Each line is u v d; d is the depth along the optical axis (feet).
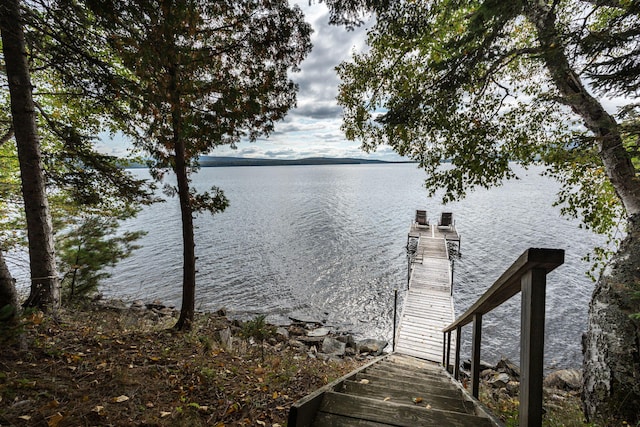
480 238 120.57
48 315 17.07
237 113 18.47
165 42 15.48
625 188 19.04
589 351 16.12
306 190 340.18
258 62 19.66
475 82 21.59
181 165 20.54
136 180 23.80
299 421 6.06
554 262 4.73
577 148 19.34
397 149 24.82
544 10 17.42
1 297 11.57
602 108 18.75
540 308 5.08
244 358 18.30
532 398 5.07
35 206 18.22
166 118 18.44
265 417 10.87
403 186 376.89
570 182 24.21
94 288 33.76
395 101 23.59
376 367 18.19
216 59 19.16
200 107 18.89
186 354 15.53
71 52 17.02
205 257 99.91
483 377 31.73
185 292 21.34
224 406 11.05
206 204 21.47
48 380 10.00
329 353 38.99
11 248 30.55
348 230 138.72
